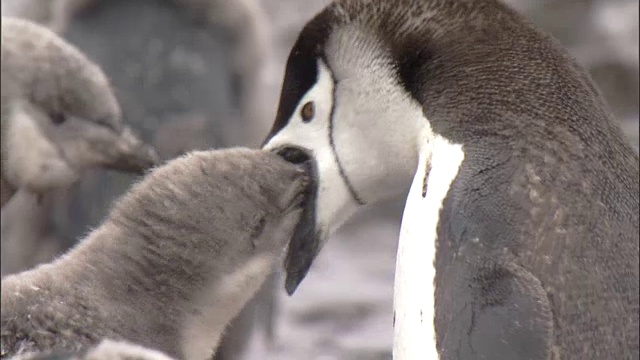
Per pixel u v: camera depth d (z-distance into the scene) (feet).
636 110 75.97
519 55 38.60
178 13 57.77
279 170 39.68
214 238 38.96
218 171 39.27
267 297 58.59
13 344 36.63
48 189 53.42
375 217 73.15
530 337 35.04
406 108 39.27
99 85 53.98
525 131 37.32
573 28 80.84
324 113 40.37
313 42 40.55
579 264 35.81
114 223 38.99
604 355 35.29
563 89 38.11
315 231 40.32
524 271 35.70
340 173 40.22
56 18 59.11
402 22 39.52
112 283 38.24
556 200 36.37
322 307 63.57
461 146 37.58
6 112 53.62
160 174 39.32
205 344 39.60
